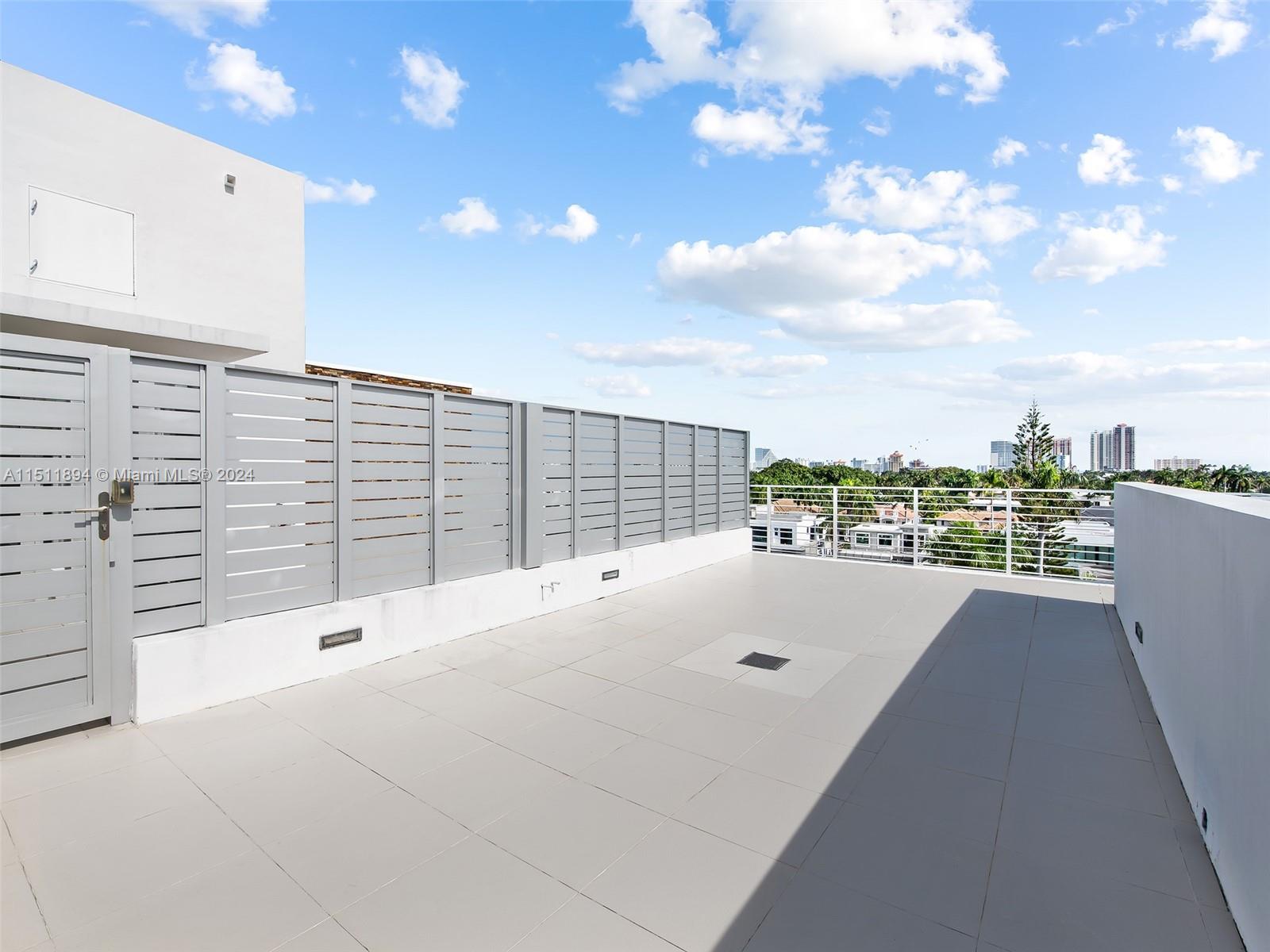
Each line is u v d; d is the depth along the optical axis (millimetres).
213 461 4270
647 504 9047
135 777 3238
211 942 2051
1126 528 6406
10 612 3449
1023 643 5918
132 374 3900
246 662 4406
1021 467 36125
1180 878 2422
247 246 7473
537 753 3600
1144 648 4867
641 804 3018
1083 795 3105
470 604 6121
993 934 2104
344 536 5082
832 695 4578
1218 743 2490
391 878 2418
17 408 3455
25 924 2119
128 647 3916
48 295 5871
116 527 3838
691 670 5133
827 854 2598
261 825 2799
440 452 5910
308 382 4855
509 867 2496
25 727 3502
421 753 3584
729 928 2131
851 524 12195
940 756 3562
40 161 5836
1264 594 1957
